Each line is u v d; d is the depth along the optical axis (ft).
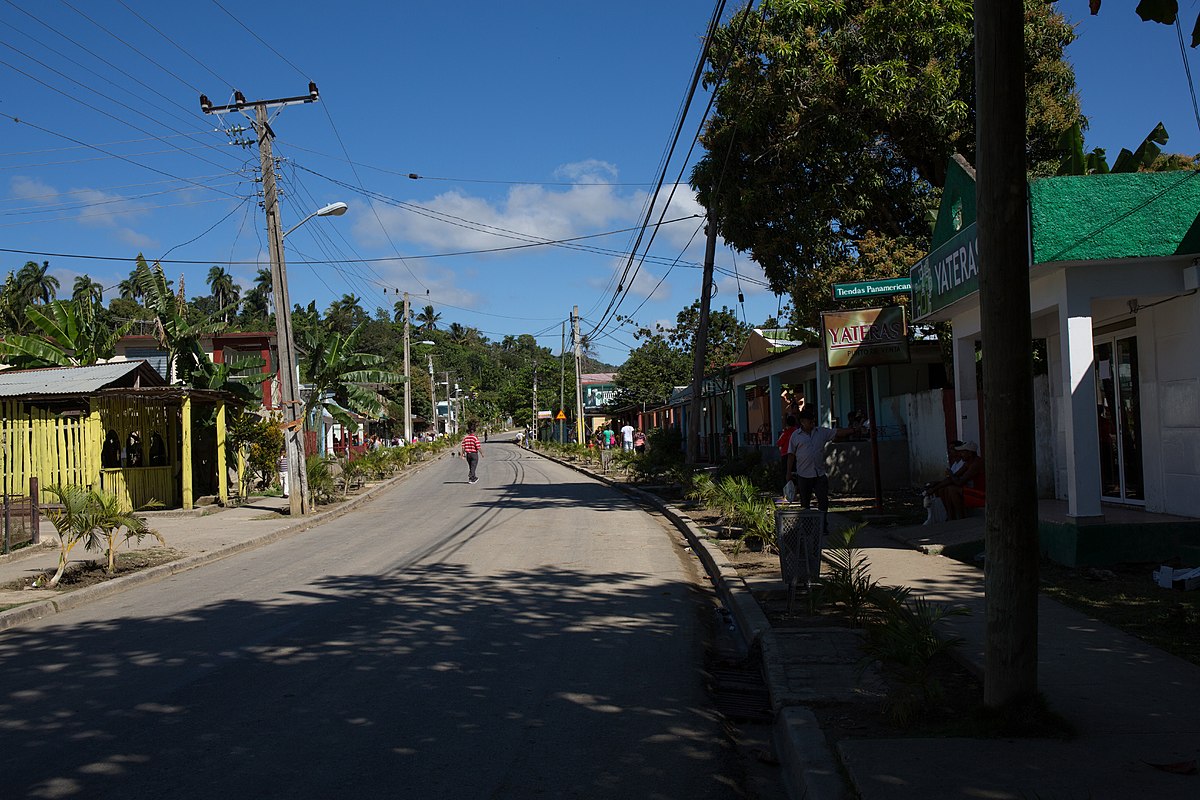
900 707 16.47
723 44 59.11
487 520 58.85
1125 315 36.29
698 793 14.90
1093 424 31.45
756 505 42.04
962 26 54.60
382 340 359.66
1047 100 58.08
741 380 99.66
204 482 78.18
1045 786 13.21
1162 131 42.06
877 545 37.93
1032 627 15.76
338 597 32.45
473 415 385.09
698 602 31.30
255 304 314.96
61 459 59.98
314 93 64.13
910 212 63.05
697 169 65.31
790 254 61.87
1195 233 30.42
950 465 43.04
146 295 79.82
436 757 16.37
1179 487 33.06
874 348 47.42
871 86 54.13
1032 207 30.89
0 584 34.91
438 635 26.04
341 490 87.35
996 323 15.64
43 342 77.25
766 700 20.52
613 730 17.94
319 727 17.99
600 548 44.39
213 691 20.58
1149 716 16.24
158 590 35.60
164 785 15.03
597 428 223.30
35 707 19.61
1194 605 24.73
